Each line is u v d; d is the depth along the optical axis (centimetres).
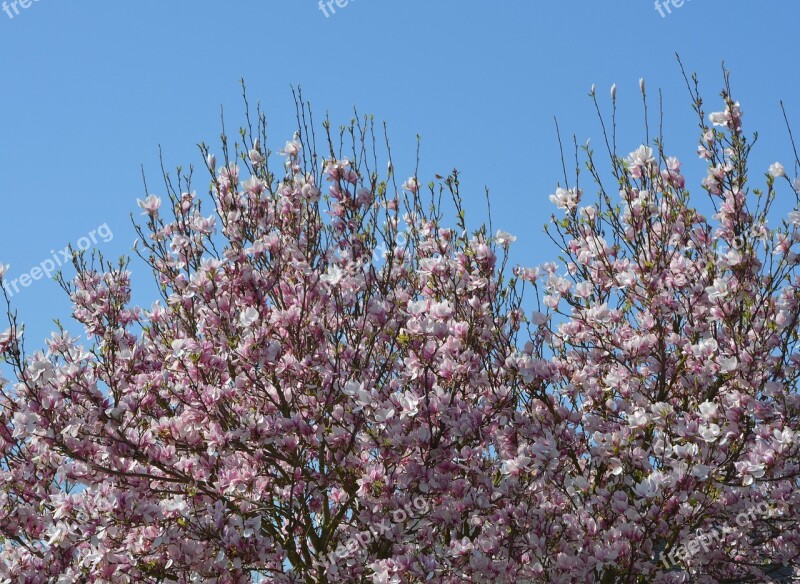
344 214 827
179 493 752
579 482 748
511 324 871
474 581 729
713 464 728
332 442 738
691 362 822
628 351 830
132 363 780
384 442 698
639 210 851
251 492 753
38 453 762
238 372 785
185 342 720
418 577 700
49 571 748
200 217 806
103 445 710
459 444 727
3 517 750
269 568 724
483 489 742
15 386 673
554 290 851
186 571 721
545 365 773
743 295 782
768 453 675
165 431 722
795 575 872
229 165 836
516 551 800
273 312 733
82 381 675
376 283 814
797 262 787
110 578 700
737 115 830
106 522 687
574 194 873
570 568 733
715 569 809
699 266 847
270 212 833
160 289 887
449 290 794
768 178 798
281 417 715
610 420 812
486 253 775
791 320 794
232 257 746
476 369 729
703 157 859
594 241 862
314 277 753
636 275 842
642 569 727
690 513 699
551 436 743
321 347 773
